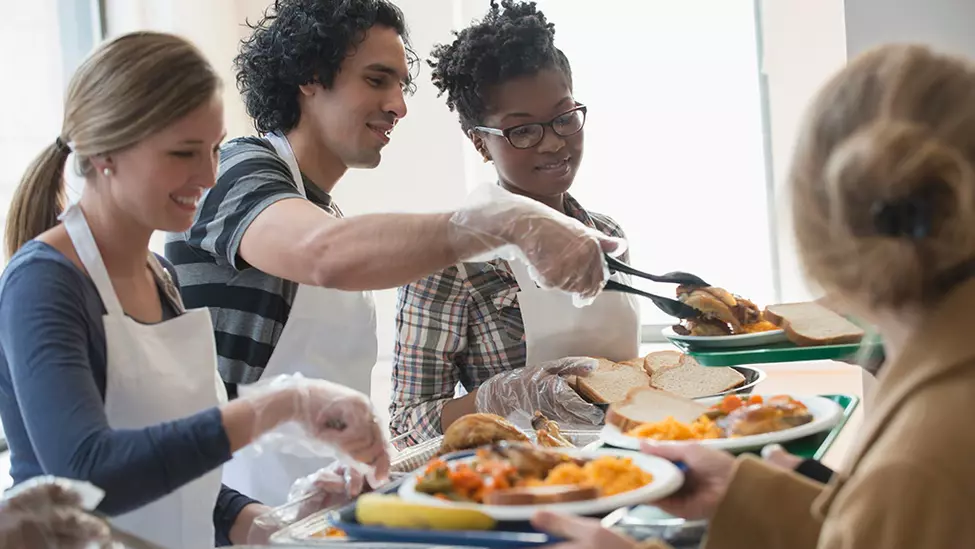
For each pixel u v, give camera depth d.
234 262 1.63
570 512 1.04
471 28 2.16
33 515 0.98
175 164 1.28
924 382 0.84
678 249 3.76
